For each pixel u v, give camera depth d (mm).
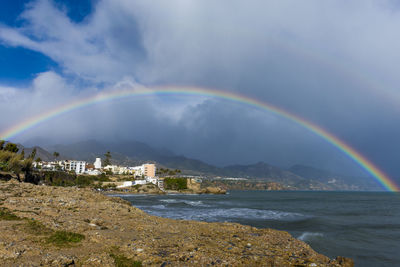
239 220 50125
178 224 29062
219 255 17000
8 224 18625
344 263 18656
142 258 14914
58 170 192625
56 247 15211
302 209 83625
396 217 62312
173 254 15961
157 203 94375
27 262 12211
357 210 82812
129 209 37406
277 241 24469
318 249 29938
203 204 95688
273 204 107688
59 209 28172
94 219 24188
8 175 99438
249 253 18641
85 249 15516
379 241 34438
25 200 29578
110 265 13273
